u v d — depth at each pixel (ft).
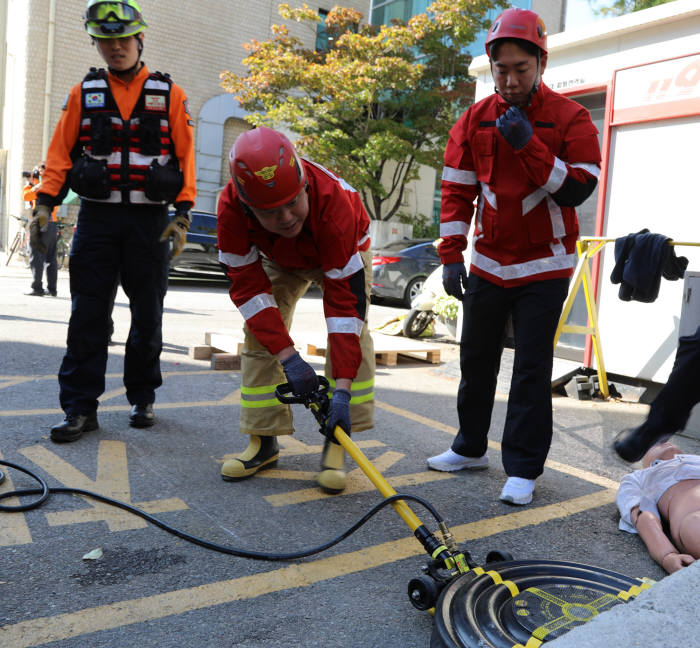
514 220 10.12
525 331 10.27
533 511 9.96
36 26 57.47
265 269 10.50
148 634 6.32
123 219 11.69
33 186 31.99
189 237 45.14
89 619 6.50
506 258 10.37
